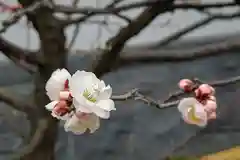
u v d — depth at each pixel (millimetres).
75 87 416
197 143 985
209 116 454
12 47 610
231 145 959
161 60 636
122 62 635
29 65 748
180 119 1051
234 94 1000
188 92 476
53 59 622
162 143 1061
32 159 612
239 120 976
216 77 1061
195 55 634
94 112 411
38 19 624
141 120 1100
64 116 415
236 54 1049
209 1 891
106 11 634
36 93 632
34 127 633
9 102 633
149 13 596
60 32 633
